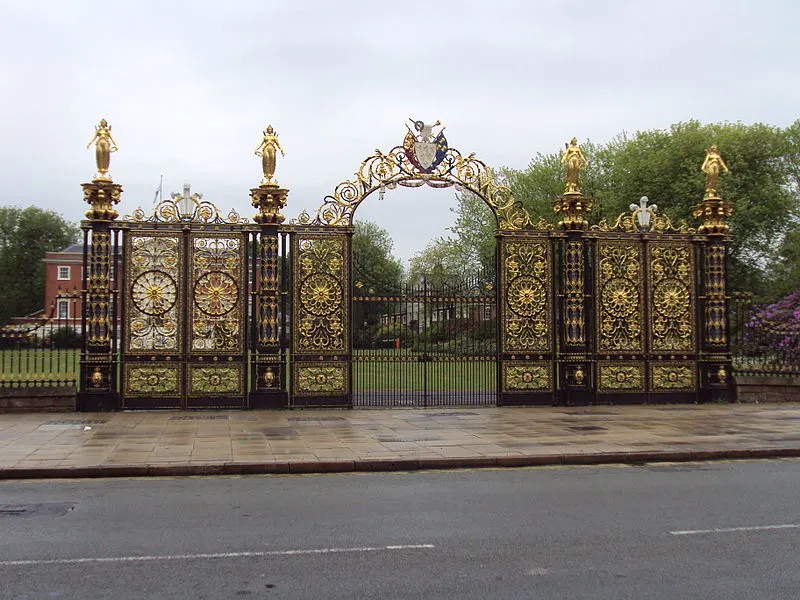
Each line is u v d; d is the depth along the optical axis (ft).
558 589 20.24
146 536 25.70
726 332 67.21
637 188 139.33
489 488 34.40
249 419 55.21
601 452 42.34
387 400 68.85
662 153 136.77
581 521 27.84
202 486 35.04
